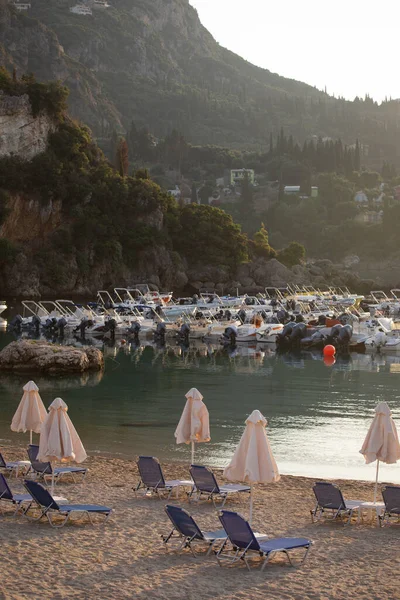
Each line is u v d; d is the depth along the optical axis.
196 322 78.50
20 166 153.12
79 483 21.09
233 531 13.82
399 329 69.00
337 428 31.88
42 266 148.25
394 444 17.77
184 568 13.81
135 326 76.88
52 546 15.01
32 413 22.62
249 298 115.44
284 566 14.00
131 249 161.38
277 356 62.16
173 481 19.72
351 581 13.21
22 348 49.78
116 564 13.99
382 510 17.70
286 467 24.86
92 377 48.38
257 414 15.66
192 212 169.38
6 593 12.41
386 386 45.22
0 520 16.95
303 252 182.25
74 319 80.00
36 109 157.88
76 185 157.12
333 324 76.12
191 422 20.53
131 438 29.34
